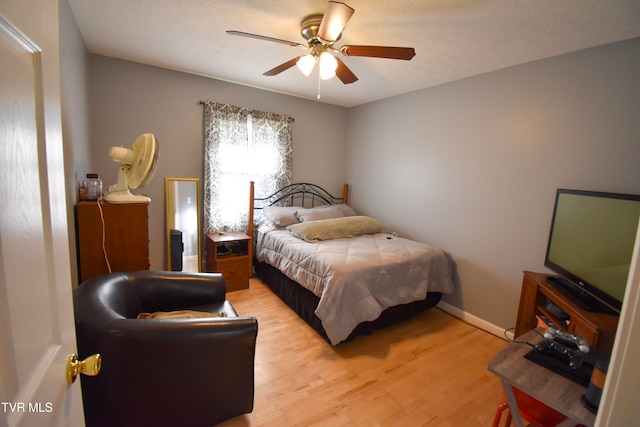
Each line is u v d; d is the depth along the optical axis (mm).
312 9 1779
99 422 1277
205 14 1893
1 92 419
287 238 3029
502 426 1602
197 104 3154
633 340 445
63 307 633
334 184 4316
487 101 2617
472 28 1870
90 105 2588
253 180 3543
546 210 2260
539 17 1696
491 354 2279
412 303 2660
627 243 1562
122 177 2078
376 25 1889
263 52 2475
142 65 2826
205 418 1411
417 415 1661
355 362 2105
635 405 448
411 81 2969
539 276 2131
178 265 3107
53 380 572
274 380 1879
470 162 2773
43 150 557
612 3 1526
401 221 3537
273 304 2949
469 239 2805
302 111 3877
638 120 1814
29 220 500
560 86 2158
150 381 1266
